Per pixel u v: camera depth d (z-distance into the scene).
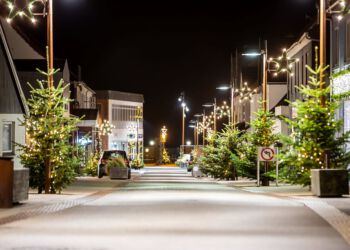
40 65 59.22
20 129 37.53
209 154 55.75
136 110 117.88
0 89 34.88
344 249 12.89
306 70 52.44
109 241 13.88
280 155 30.05
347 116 37.91
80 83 79.00
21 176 22.81
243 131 53.72
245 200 25.05
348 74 34.97
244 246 13.27
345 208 21.34
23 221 17.56
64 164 29.84
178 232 15.38
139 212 20.05
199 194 29.23
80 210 20.77
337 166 28.94
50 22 30.27
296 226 16.52
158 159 141.75
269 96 71.19
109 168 53.22
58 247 13.01
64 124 31.00
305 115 29.19
